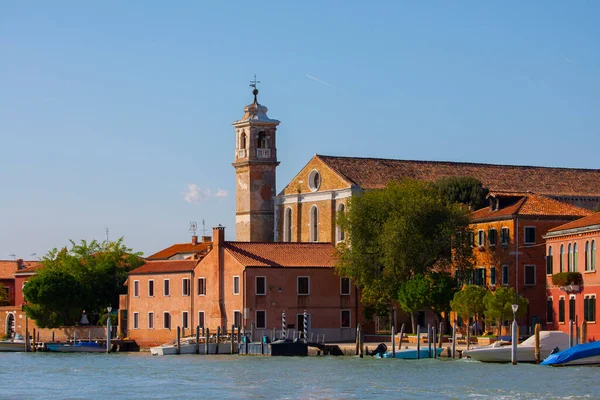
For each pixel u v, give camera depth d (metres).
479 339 119.75
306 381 96.19
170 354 132.50
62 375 107.69
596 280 115.75
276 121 169.75
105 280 172.88
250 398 87.19
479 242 135.88
